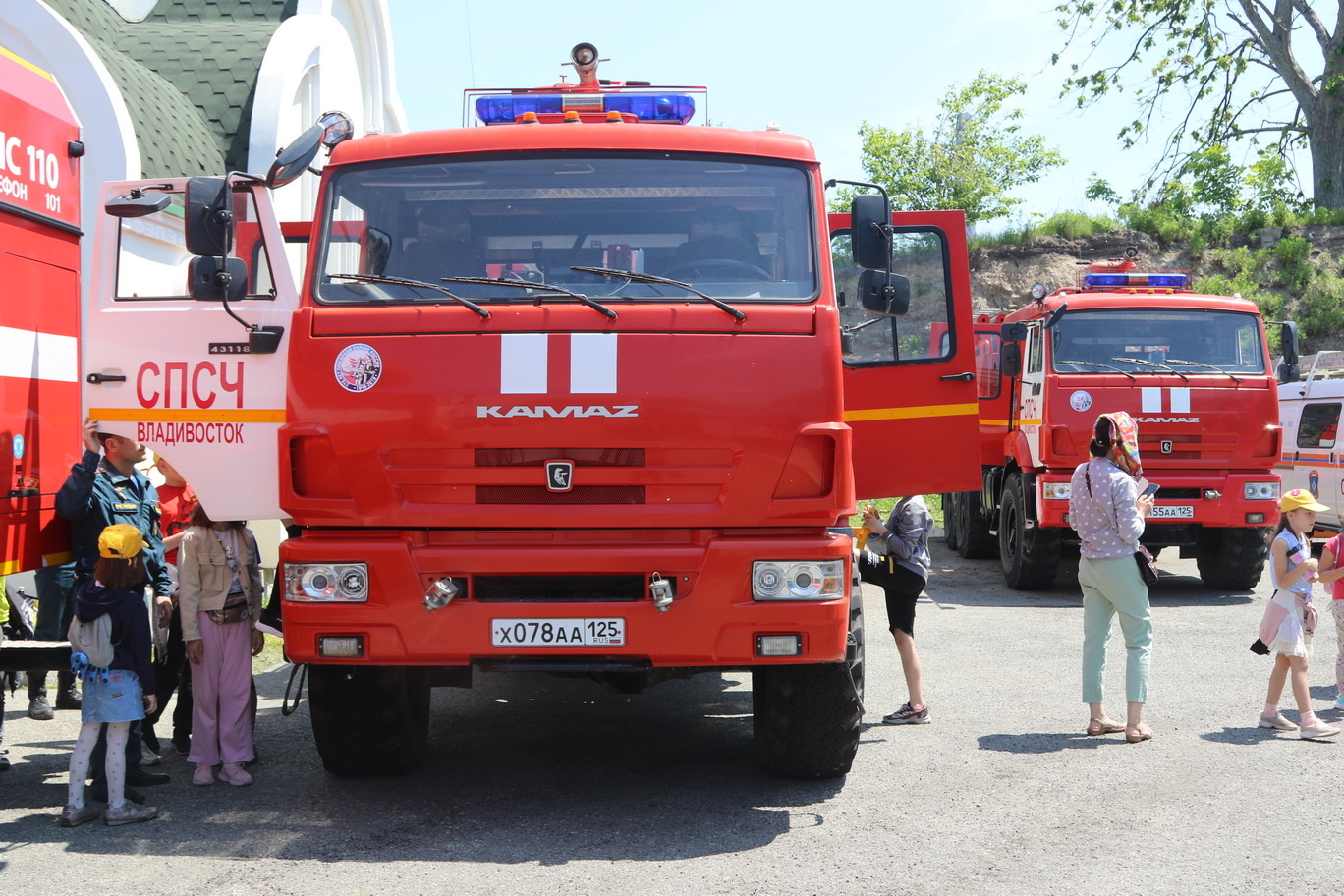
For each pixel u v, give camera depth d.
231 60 15.52
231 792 6.08
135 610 5.55
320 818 5.63
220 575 6.19
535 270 5.64
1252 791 6.01
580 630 5.28
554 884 4.76
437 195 5.73
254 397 5.74
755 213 5.70
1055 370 12.78
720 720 7.71
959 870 4.90
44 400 5.85
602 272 5.51
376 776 6.36
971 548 16.75
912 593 7.48
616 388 5.27
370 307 5.41
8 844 5.26
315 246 5.61
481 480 5.31
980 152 37.44
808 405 5.32
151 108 13.05
